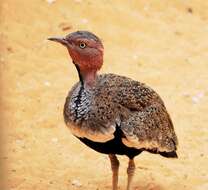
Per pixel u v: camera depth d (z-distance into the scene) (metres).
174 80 15.95
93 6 18.36
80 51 9.81
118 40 17.62
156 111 10.26
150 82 15.77
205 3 20.25
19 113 13.95
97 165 12.21
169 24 18.94
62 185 11.55
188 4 20.08
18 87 15.00
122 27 18.14
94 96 9.70
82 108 9.66
